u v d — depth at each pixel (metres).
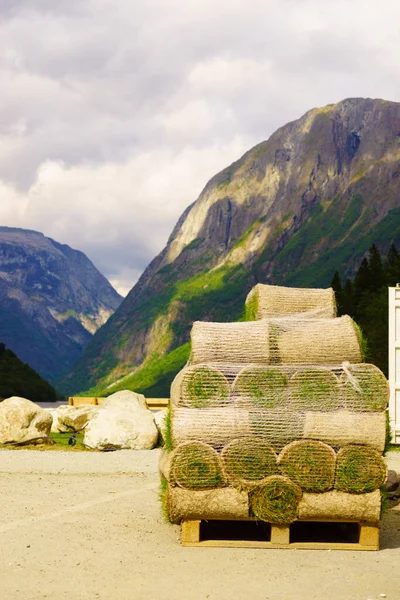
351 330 8.49
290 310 9.80
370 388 7.85
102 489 11.34
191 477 7.75
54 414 19.67
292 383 7.93
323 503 7.73
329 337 8.41
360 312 55.78
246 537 8.24
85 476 12.59
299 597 6.03
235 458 7.75
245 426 7.77
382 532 8.73
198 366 7.94
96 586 6.30
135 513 9.49
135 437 16.19
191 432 7.80
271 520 7.77
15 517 9.15
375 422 7.74
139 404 17.00
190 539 7.86
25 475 12.60
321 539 8.24
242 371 7.94
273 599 5.97
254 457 7.75
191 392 7.91
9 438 16.67
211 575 6.70
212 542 7.87
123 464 13.90
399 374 16.95
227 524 8.87
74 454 15.25
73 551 7.50
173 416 7.87
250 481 7.75
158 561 7.19
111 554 7.43
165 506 8.49
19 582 6.39
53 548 7.61
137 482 12.01
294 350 8.32
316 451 7.73
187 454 7.78
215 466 7.77
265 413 7.80
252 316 10.23
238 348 8.34
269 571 6.86
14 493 10.86
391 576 6.71
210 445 7.82
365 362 8.78
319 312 9.70
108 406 16.77
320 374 7.91
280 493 7.73
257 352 8.30
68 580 6.48
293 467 7.72
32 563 7.01
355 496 7.72
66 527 8.60
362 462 7.70
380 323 41.00
